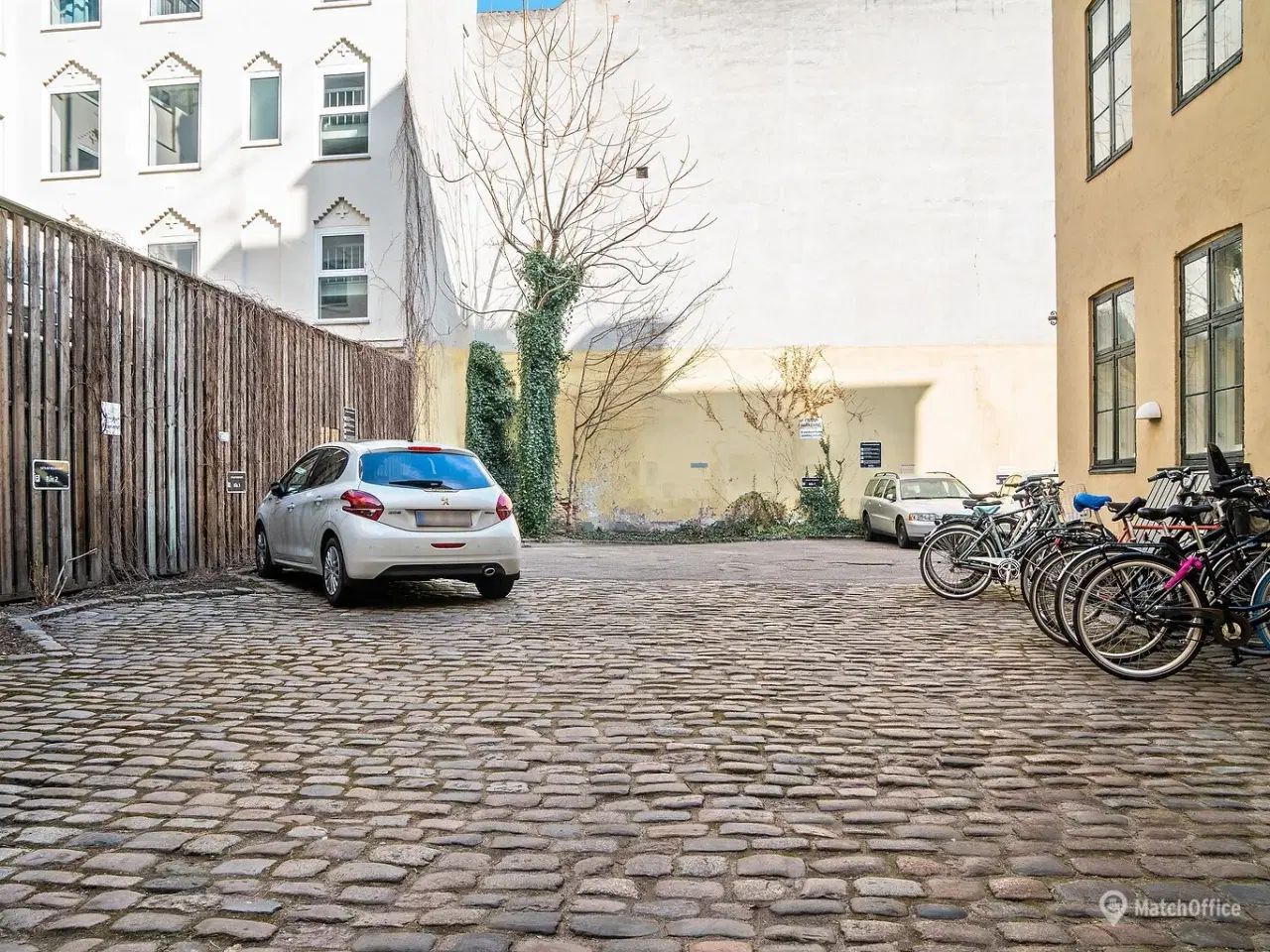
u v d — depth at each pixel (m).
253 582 10.91
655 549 19.44
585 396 25.11
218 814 3.97
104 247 9.68
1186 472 8.24
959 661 6.98
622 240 24.95
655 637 7.94
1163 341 10.50
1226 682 6.37
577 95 25.16
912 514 19.52
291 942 2.94
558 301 23.72
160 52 20.12
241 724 5.28
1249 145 8.80
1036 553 8.71
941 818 3.96
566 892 3.29
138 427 10.26
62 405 9.09
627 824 3.89
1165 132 10.40
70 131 20.47
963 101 24.55
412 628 8.26
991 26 24.53
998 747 4.92
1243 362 8.96
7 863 3.49
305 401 14.16
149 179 20.02
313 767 4.58
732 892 3.29
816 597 10.47
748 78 25.02
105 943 2.92
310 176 19.66
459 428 23.33
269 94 20.03
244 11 19.95
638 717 5.47
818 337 24.70
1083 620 6.59
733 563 15.25
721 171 25.03
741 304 24.94
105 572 9.79
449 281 22.41
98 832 3.77
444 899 3.23
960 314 24.41
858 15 24.81
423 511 9.24
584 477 25.06
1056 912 3.15
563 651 7.32
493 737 5.08
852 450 24.53
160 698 5.80
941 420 24.33
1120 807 4.08
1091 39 12.58
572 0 25.22
